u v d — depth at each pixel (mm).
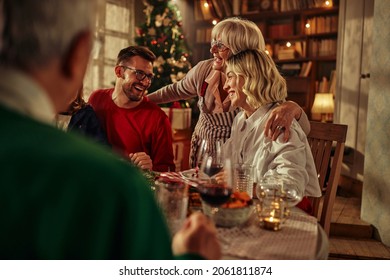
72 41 503
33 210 407
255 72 1757
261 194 1216
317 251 1028
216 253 693
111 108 2395
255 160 1692
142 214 440
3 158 416
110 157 460
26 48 472
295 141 1598
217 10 6902
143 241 441
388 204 3594
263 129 1733
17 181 410
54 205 408
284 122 1621
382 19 3682
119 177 433
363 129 4828
